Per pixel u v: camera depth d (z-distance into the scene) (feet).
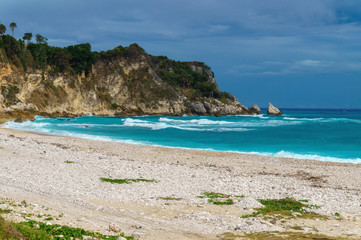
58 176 82.79
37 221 41.52
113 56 479.41
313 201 67.10
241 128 271.08
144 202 63.36
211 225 50.93
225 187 79.10
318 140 194.08
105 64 468.75
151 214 56.34
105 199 64.34
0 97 317.63
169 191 73.92
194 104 515.09
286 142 185.06
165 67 629.10
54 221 43.70
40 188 69.00
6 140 146.20
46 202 57.77
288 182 86.84
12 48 353.92
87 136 200.85
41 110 368.68
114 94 465.47
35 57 388.16
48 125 270.46
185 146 169.07
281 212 59.06
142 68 505.66
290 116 535.60
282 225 51.60
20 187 68.59
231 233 46.65
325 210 61.00
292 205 63.77
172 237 44.14
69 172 88.33
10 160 99.35
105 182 80.43
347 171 103.91
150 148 148.56
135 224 50.01
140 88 488.02
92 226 44.75
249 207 61.52
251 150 157.28
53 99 385.09
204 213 56.34
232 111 536.01
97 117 413.18
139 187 77.00
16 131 208.64
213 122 340.39
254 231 47.80
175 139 196.24
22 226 35.63
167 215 56.13
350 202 67.26
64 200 61.31
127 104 469.98
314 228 49.85
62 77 404.98
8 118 287.07
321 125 303.07
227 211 58.95
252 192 74.54
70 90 410.52
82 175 86.17
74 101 414.21
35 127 247.09
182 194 71.20
